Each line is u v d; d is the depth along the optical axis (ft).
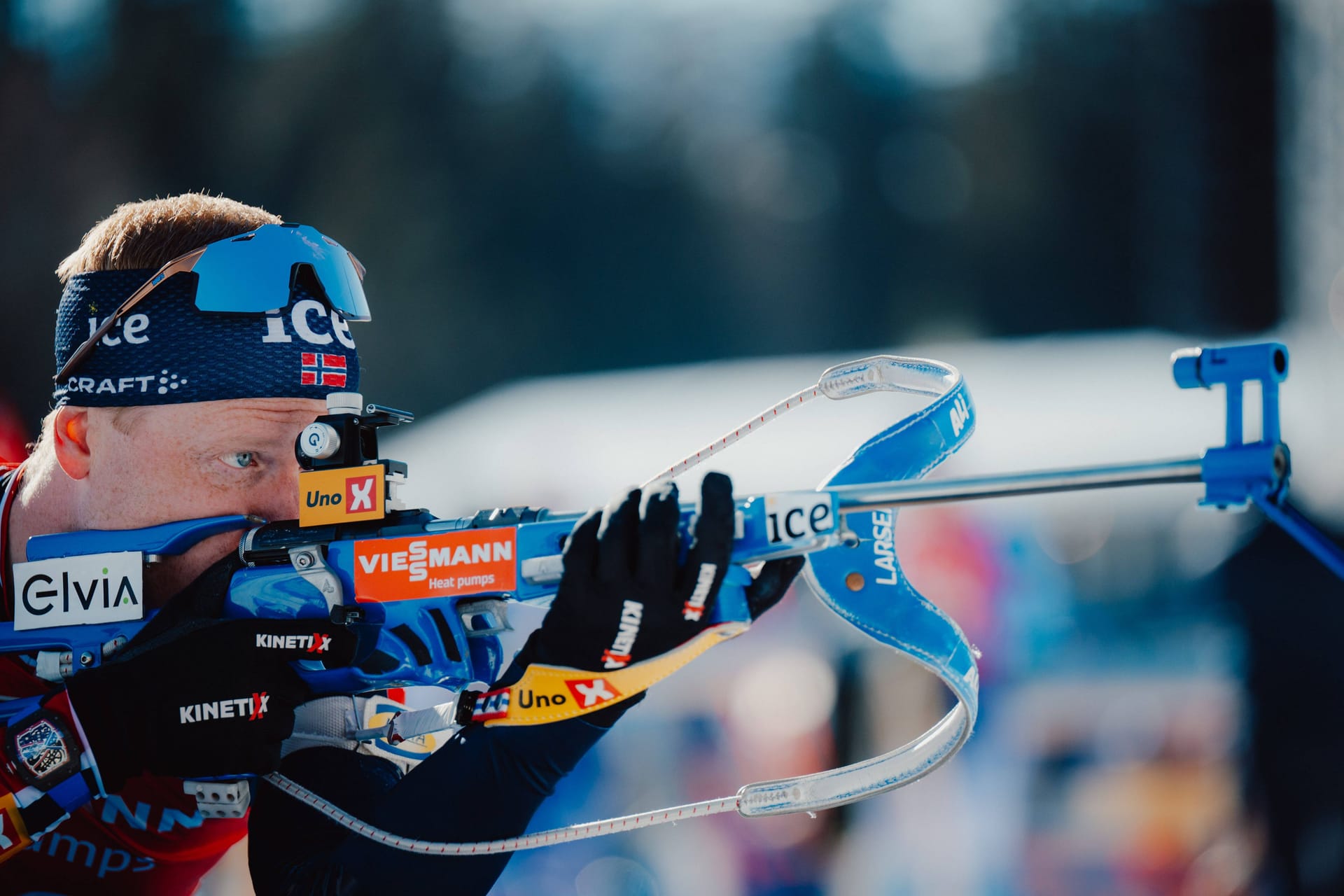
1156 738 40.19
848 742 41.01
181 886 15.53
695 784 42.50
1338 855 33.78
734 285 241.76
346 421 13.26
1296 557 37.60
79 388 13.97
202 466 13.89
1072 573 48.01
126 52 160.35
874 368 13.64
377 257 187.52
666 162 245.24
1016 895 39.45
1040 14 234.58
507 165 217.56
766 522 10.92
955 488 10.52
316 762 13.94
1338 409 59.62
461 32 207.72
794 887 39.40
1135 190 221.66
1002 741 42.01
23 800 12.53
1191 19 128.77
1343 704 35.01
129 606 13.69
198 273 13.78
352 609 12.69
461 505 65.46
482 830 12.01
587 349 224.53
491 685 12.87
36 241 141.49
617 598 10.68
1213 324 132.57
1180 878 38.14
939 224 242.58
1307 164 74.18
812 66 256.93
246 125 171.42
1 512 15.07
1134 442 57.98
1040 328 230.27
